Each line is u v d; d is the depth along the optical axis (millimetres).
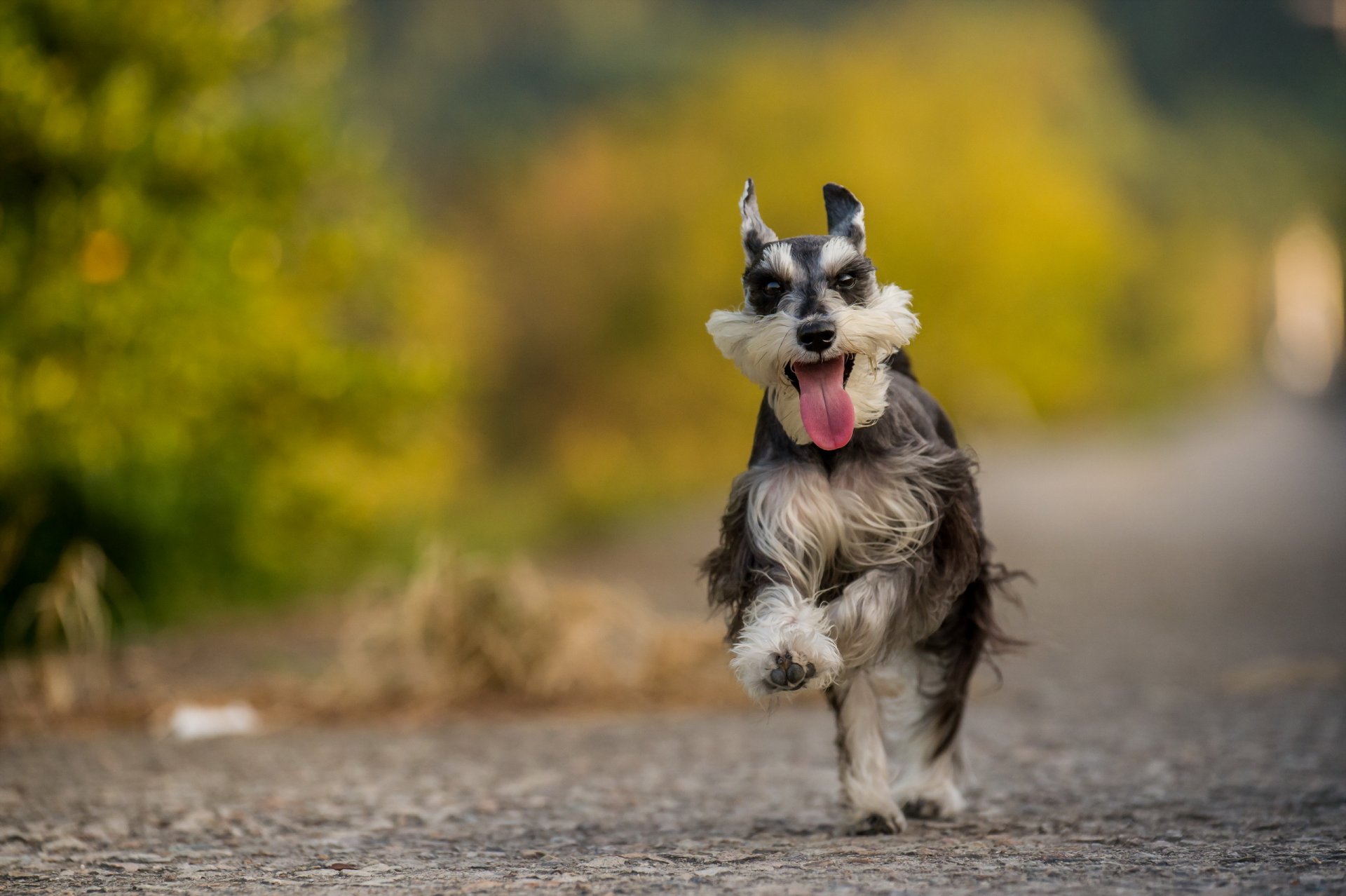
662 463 47062
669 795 7793
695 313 53562
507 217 57438
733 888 5418
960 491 6352
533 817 7230
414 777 8406
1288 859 5664
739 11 88625
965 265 55969
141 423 14641
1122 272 75188
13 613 14336
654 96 63500
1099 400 68125
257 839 6762
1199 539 24062
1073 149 69750
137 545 15742
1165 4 148125
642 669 11727
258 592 17422
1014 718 10109
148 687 12102
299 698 11500
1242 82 146250
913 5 67250
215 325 15125
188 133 15086
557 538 27609
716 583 6445
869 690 6609
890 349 6250
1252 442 51375
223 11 15875
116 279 14430
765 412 6547
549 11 75125
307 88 16672
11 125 13945
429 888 5574
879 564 6184
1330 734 8891
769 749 9211
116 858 6340
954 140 58281
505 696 11297
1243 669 12141
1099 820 6707
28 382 14109
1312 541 23250
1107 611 16406
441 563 11758
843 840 6434
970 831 6523
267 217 15742
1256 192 128375
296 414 15867
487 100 69688
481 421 49344
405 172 59750
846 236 6656
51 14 14586
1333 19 151250
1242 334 124625
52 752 9523
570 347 54312
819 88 57062
